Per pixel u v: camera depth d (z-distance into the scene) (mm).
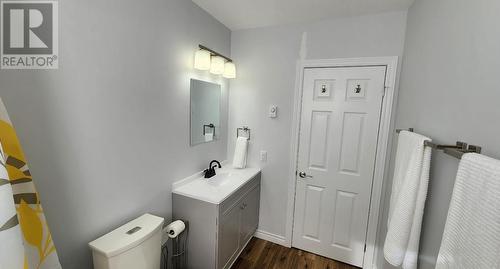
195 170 2035
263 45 2297
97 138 1179
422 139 1028
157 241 1349
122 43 1265
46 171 990
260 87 2357
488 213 557
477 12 797
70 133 1060
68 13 1012
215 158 2354
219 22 2186
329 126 2127
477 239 586
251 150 2471
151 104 1495
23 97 914
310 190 2273
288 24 2178
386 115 1917
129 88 1328
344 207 2166
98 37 1139
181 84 1764
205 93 2080
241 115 2469
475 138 767
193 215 1708
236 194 1909
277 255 2283
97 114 1167
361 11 1856
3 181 637
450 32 1016
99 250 1100
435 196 1052
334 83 2066
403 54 1804
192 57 1853
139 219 1405
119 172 1316
